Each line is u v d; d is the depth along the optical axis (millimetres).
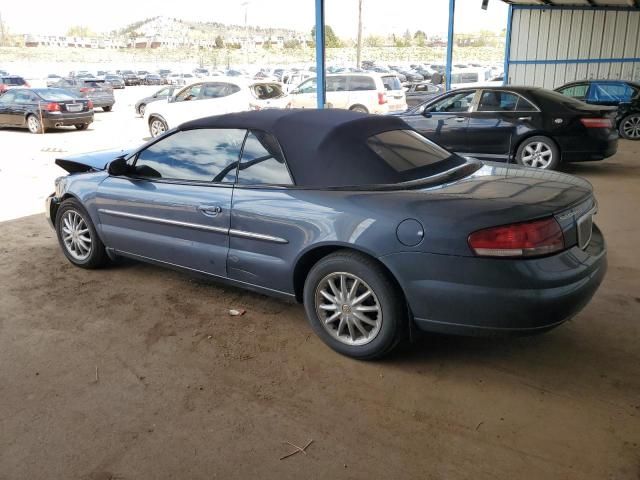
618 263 4770
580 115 8234
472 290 2771
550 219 2797
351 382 3062
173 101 15367
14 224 6477
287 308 4027
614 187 7977
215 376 3158
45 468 2441
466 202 2873
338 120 3525
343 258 3119
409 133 3803
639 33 17812
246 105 14992
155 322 3842
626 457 2430
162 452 2533
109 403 2916
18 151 12945
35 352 3457
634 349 3324
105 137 15664
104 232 4496
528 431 2615
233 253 3646
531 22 18266
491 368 3166
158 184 4043
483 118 8820
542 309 2736
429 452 2498
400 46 93938
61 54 101625
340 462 2449
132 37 157750
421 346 3430
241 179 3613
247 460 2473
